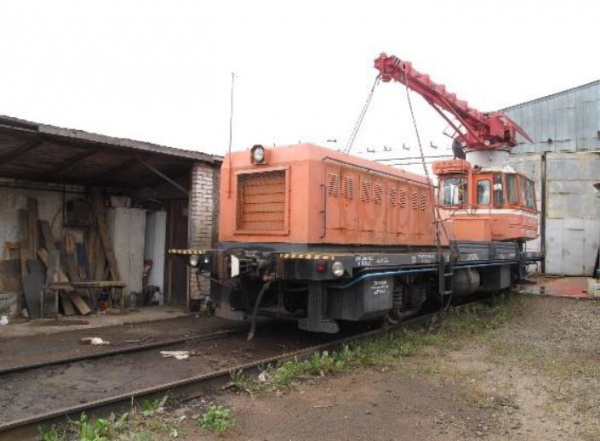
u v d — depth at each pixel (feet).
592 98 75.20
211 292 28.58
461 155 59.62
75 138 27.07
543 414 16.60
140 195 40.52
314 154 24.98
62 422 14.37
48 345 24.70
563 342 27.71
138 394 16.11
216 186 37.09
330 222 25.64
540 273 71.61
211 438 14.11
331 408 16.83
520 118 80.94
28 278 32.81
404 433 14.93
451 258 31.86
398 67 38.60
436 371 21.33
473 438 14.67
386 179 30.32
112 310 35.14
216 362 22.15
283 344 25.84
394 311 28.71
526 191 49.29
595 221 69.62
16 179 33.88
